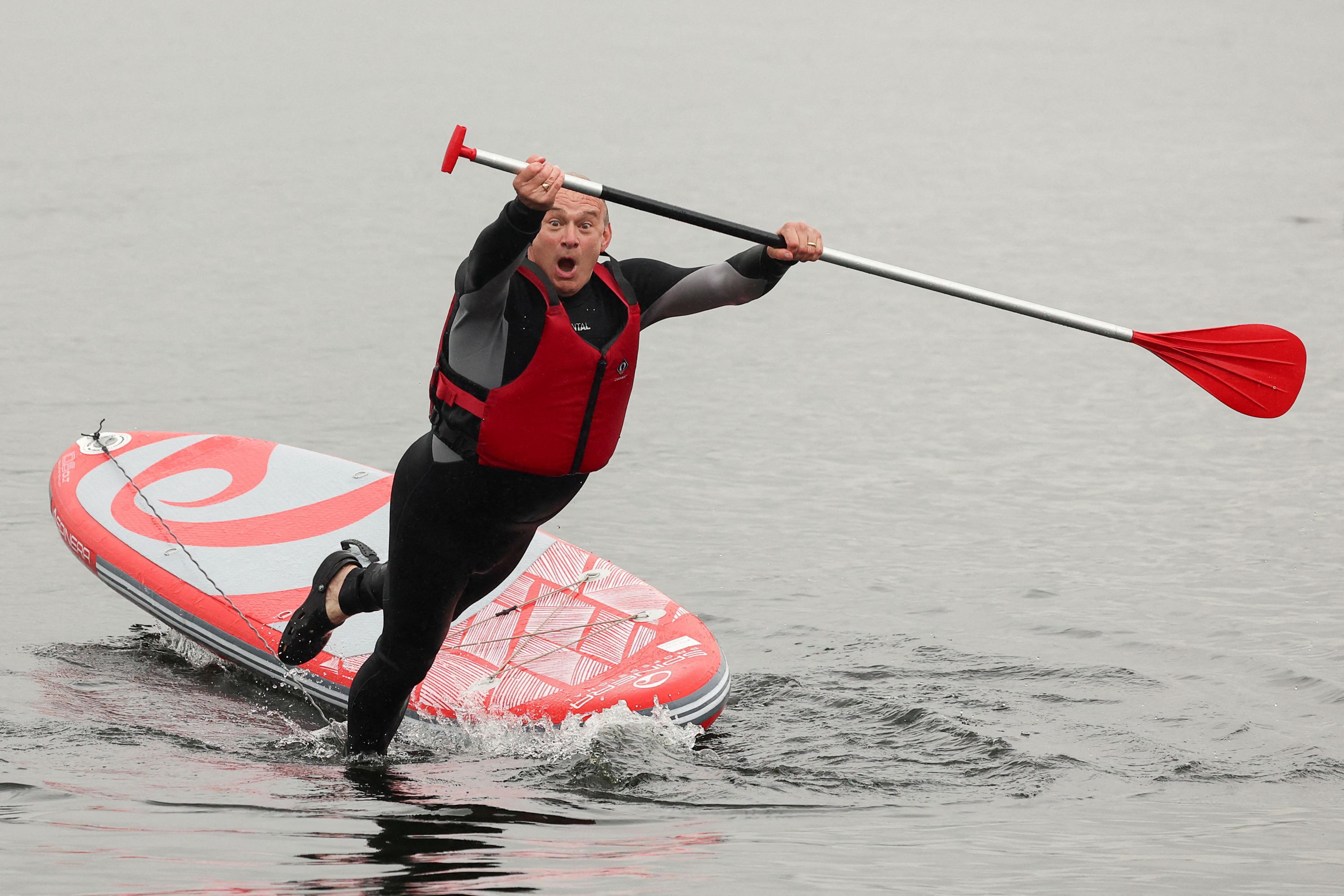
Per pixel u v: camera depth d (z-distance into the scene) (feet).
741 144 263.70
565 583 70.44
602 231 46.01
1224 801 49.67
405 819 45.03
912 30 486.38
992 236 189.16
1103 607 74.95
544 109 301.02
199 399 114.32
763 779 52.19
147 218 191.31
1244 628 71.10
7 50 370.94
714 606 75.97
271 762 53.26
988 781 52.19
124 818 43.70
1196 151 262.06
